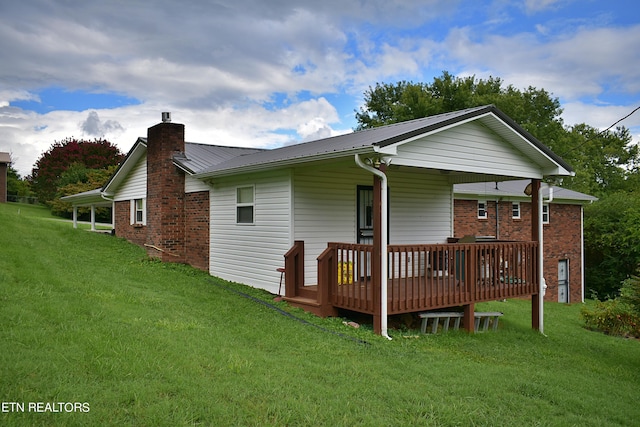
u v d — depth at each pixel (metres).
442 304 9.01
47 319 6.03
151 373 4.74
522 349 8.54
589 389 6.18
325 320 8.62
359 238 11.03
